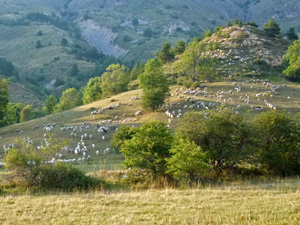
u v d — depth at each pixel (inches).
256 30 5551.2
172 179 1216.2
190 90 3339.1
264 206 738.2
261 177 1270.9
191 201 816.3
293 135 1400.1
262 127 1400.1
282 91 3171.8
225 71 3983.8
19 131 2827.3
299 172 1358.3
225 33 5531.5
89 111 3238.2
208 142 1370.6
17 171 1168.2
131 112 2994.6
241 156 1294.3
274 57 4471.0
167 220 671.1
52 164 1218.0
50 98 5054.1
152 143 1247.5
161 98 2861.7
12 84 7401.6
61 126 2851.9
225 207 745.6
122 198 880.3
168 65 4800.7
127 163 1253.1
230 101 2901.1
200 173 1144.8
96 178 1221.7
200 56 3850.9
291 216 657.0
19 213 763.4
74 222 681.0
